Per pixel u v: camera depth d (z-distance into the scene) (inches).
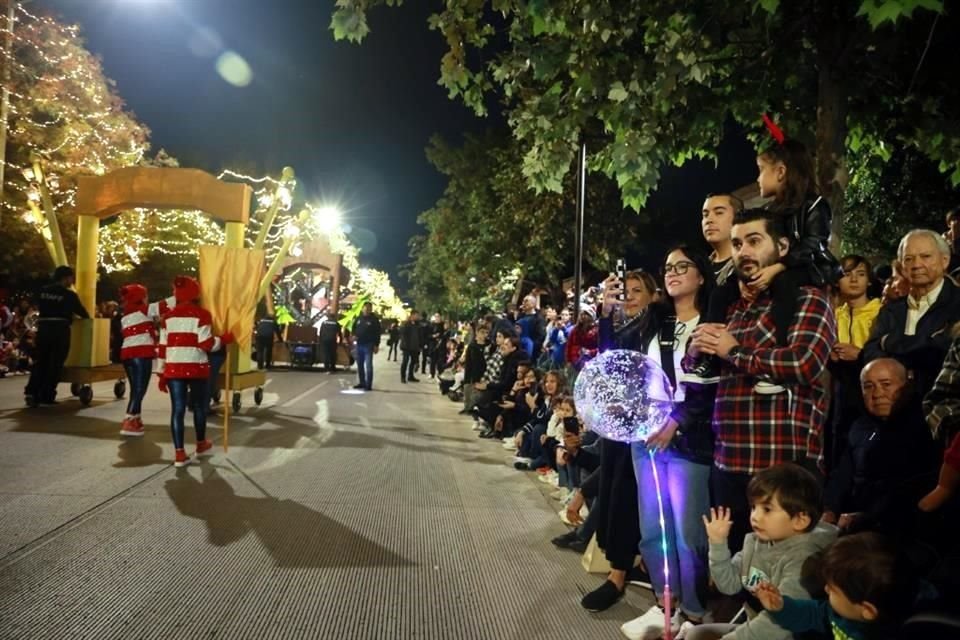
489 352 547.8
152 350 392.5
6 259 804.0
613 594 183.8
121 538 225.1
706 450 162.2
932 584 117.6
